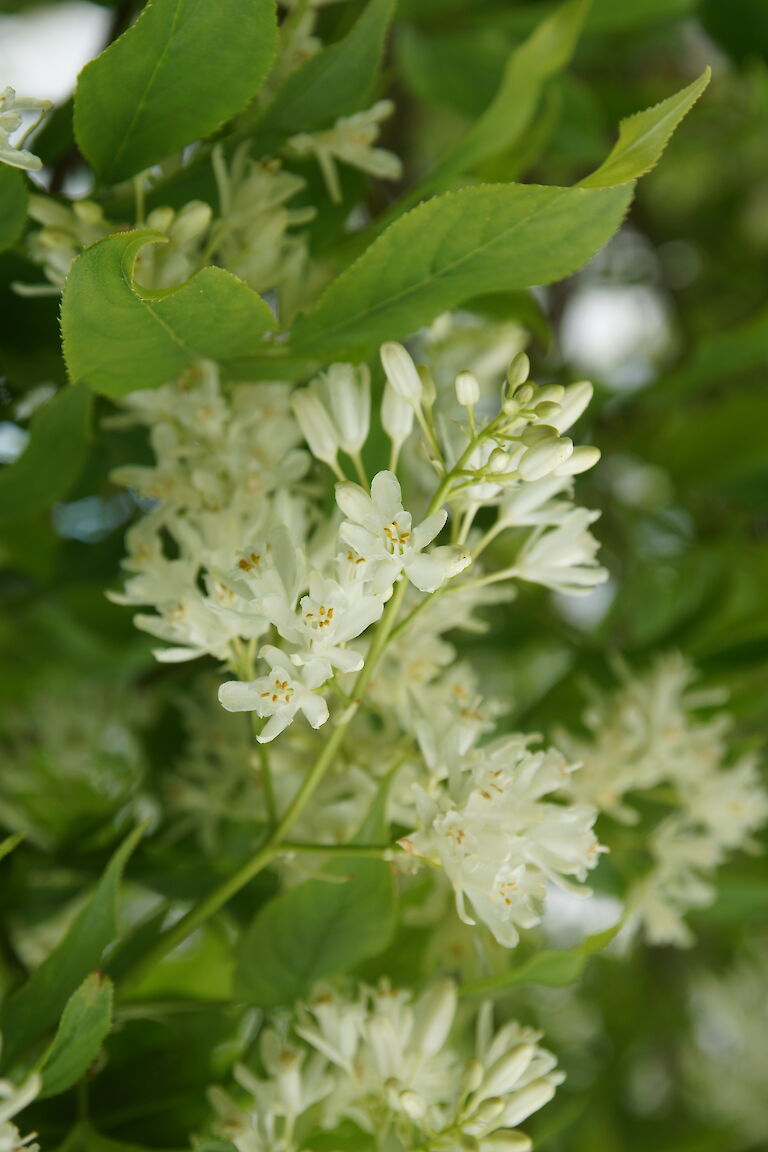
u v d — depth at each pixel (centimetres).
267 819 42
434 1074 40
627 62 70
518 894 38
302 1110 40
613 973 76
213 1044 42
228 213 41
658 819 48
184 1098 41
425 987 42
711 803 46
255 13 39
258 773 42
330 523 40
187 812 45
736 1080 78
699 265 85
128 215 42
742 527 58
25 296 43
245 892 44
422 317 40
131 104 40
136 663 52
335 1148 40
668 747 45
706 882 49
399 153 61
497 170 46
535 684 60
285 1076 40
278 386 42
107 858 45
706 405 59
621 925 40
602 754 45
